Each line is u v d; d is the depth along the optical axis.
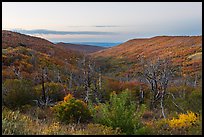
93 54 154.50
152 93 20.11
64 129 8.95
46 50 69.88
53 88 23.88
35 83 27.50
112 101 10.28
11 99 18.50
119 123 9.25
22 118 9.62
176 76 36.44
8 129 7.27
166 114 15.07
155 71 20.58
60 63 48.94
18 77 28.06
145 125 9.78
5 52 42.91
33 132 7.67
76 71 32.50
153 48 127.12
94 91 21.39
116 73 59.09
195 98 14.74
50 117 14.84
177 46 111.81
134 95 21.78
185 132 9.22
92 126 9.28
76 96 23.94
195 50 84.88
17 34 86.25
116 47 169.75
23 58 43.00
